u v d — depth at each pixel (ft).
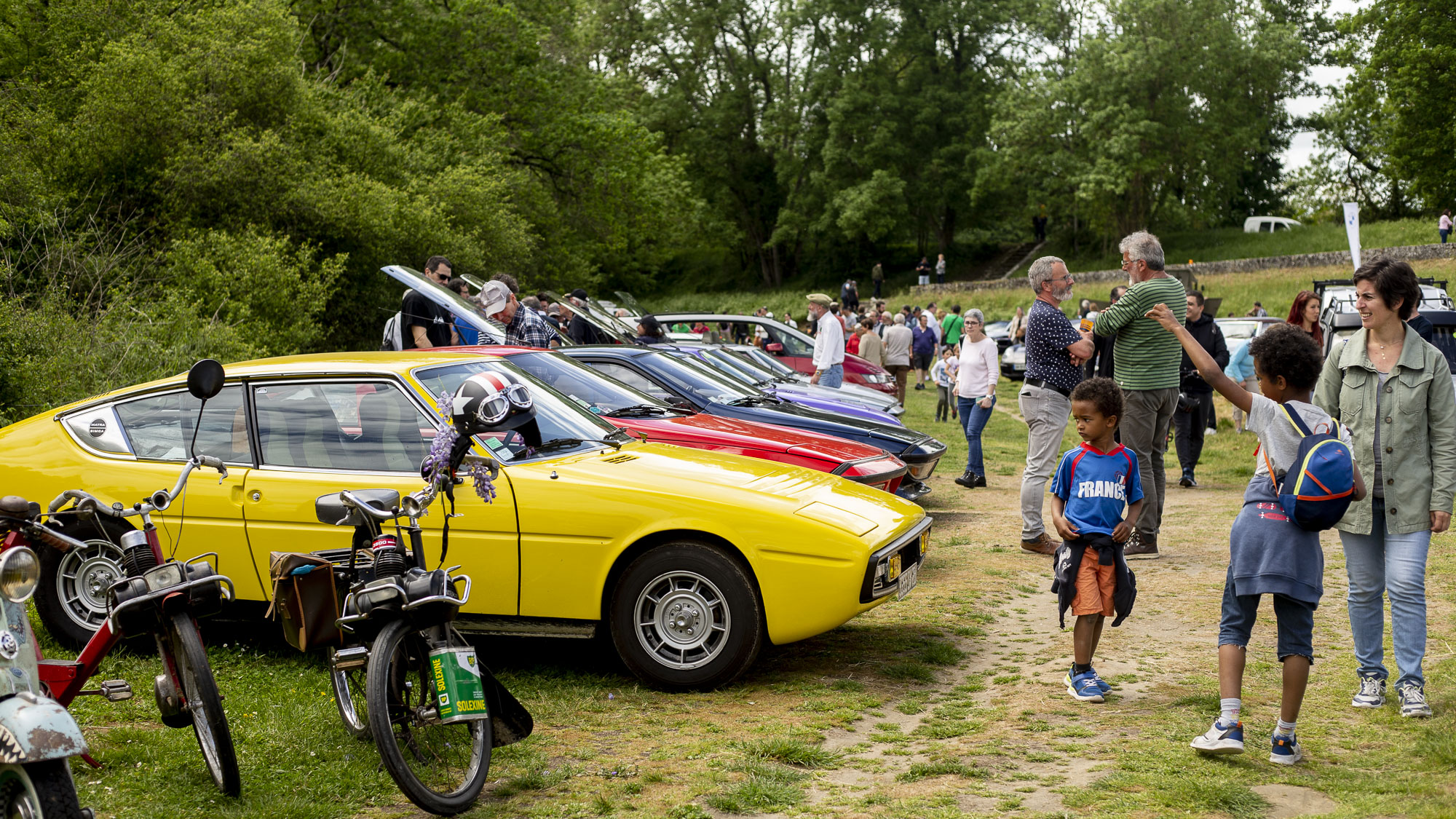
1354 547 15.16
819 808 12.24
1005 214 200.75
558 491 16.92
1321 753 13.41
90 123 59.11
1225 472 40.19
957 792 12.53
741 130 203.41
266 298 56.03
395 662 12.92
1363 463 14.87
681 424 24.09
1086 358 26.35
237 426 18.08
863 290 200.03
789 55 198.39
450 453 13.70
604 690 16.98
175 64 60.54
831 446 24.72
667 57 194.90
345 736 14.67
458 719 12.25
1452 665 16.44
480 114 101.65
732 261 225.76
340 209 64.39
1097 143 168.96
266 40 65.10
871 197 179.73
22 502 11.94
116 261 52.60
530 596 16.97
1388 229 157.38
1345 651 18.03
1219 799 11.80
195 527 17.72
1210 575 23.67
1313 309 29.58
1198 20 168.66
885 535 17.13
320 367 18.20
